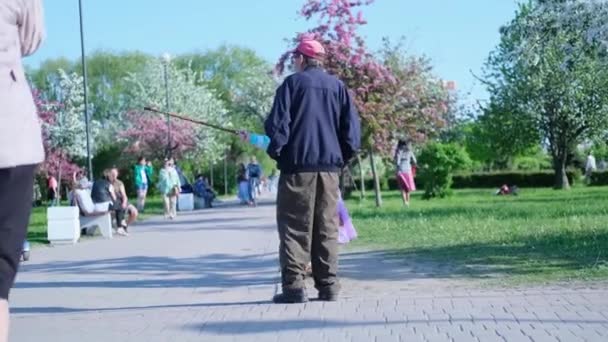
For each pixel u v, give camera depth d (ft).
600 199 85.05
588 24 54.95
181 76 213.87
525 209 68.54
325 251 25.72
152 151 184.34
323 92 25.88
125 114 202.69
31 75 199.52
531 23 63.77
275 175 221.05
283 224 25.72
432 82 101.81
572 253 34.76
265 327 21.83
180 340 20.77
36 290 32.78
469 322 21.02
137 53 222.69
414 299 24.94
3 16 11.09
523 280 28.25
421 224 54.80
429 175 104.83
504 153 156.15
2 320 11.23
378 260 36.70
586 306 22.38
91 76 211.82
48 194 154.81
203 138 196.03
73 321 24.36
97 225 62.90
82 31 86.69
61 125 162.61
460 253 37.47
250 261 39.96
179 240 55.42
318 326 21.56
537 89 136.05
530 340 18.81
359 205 88.94
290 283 25.59
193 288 31.35
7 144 10.70
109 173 64.95
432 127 86.99
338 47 76.79
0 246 10.93
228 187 214.28
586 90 131.23
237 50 241.55
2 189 10.83
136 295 30.19
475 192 137.90
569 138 141.79
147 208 116.37
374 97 78.54
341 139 26.25
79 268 40.75
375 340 19.61
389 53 84.43
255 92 206.08
